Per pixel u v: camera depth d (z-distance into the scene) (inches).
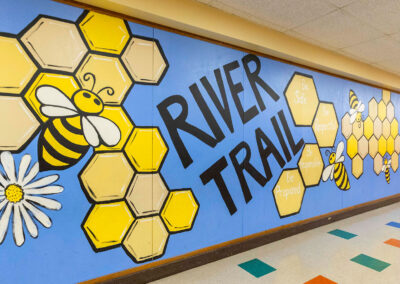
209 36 93.4
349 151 152.0
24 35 64.1
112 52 75.8
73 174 70.6
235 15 94.3
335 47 125.6
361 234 124.3
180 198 89.2
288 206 121.5
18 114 63.7
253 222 108.9
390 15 92.6
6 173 62.6
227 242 101.3
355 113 155.6
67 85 69.5
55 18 67.7
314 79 131.4
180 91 88.5
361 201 161.9
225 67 99.3
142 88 81.0
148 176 82.6
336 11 90.1
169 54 86.1
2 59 61.9
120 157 77.5
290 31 107.4
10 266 63.4
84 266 72.6
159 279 84.1
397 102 189.8
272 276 86.3
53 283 68.5
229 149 101.0
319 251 105.3
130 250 79.7
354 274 87.7
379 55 136.8
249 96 106.5
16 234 63.8
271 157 114.2
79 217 71.6
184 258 90.0
